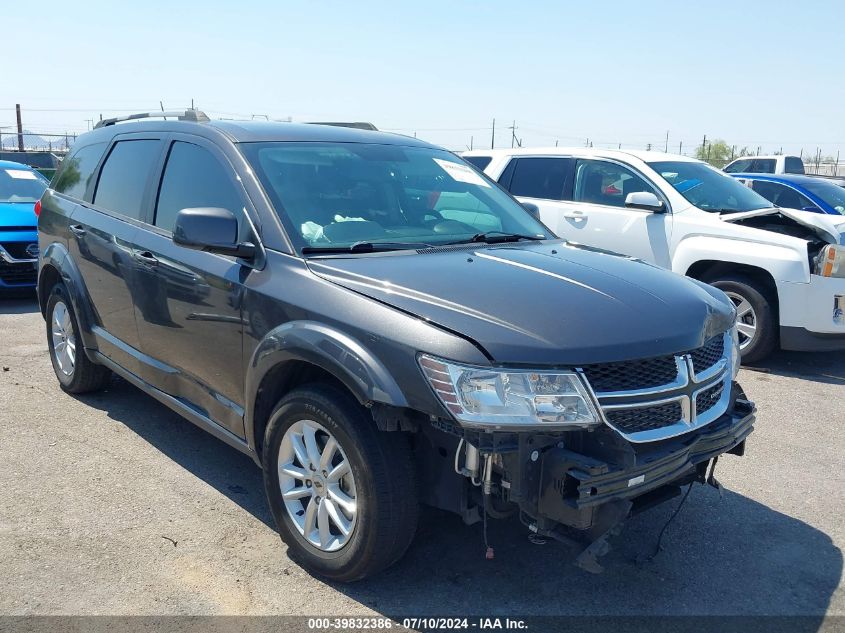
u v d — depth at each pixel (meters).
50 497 4.06
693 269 7.57
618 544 3.79
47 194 5.91
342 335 3.07
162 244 4.23
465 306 2.99
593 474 2.71
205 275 3.84
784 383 6.82
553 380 2.79
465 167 4.91
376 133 4.82
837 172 34.66
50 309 5.77
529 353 2.80
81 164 5.61
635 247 7.78
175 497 4.12
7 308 8.93
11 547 3.54
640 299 3.25
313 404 3.21
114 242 4.68
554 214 8.42
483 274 3.33
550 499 2.81
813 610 3.29
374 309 3.05
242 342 3.61
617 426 2.88
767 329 7.05
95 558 3.48
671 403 3.04
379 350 2.95
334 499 3.24
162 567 3.43
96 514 3.89
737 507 4.25
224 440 3.94
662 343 3.02
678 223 7.51
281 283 3.43
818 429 5.59
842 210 11.23
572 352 2.83
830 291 6.70
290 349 3.23
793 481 4.64
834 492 4.49
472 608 3.21
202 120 4.54
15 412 5.30
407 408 2.98
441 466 3.06
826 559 3.72
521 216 4.69
